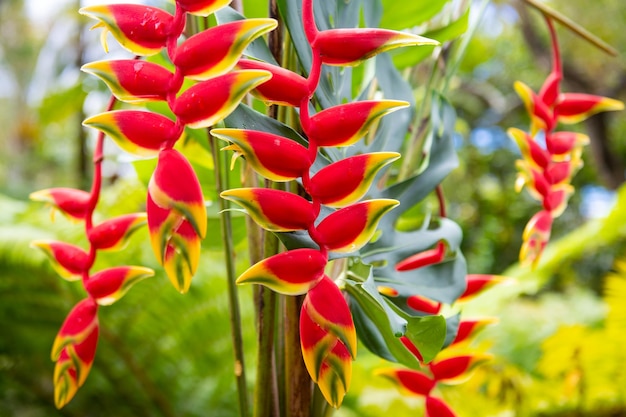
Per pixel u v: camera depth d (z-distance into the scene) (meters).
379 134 0.98
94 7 0.71
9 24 11.09
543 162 0.99
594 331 2.75
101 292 0.86
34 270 1.99
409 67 1.19
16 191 4.89
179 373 2.24
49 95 3.89
